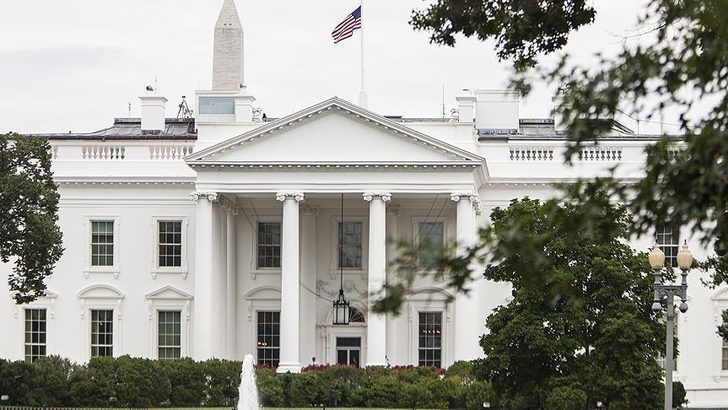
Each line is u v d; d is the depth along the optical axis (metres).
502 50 59.19
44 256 141.75
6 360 160.38
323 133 168.62
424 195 169.12
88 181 178.38
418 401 153.12
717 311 176.38
